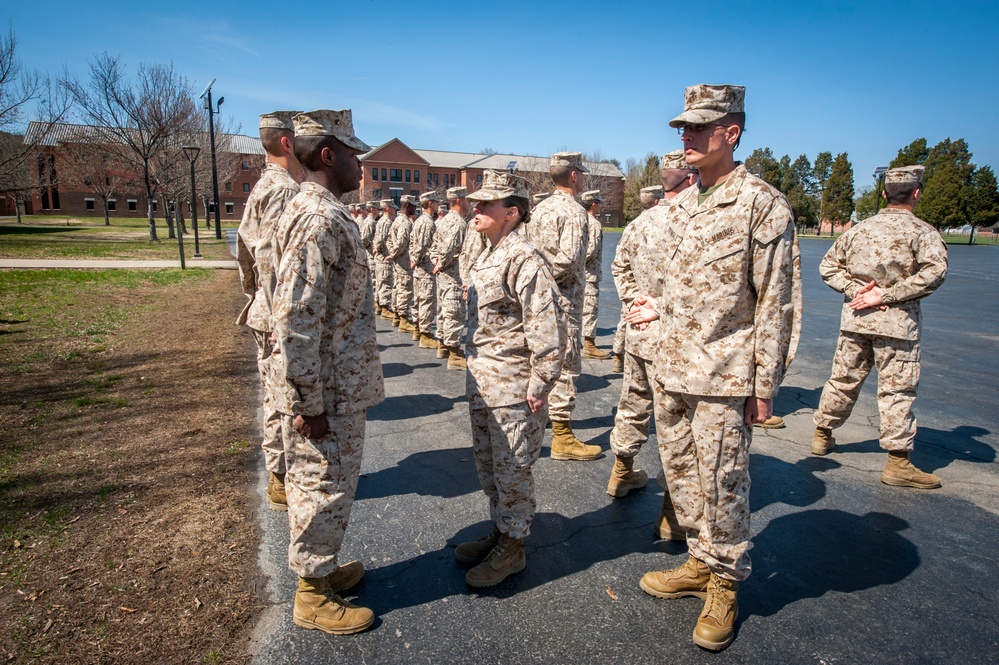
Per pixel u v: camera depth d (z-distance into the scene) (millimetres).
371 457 4598
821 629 2689
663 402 2770
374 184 81250
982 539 3469
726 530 2553
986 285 17250
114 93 29266
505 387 2859
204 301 12234
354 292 2572
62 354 7562
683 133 2566
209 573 2988
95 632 2545
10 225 42812
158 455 4418
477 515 3691
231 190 70438
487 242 3070
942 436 5059
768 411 2465
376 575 3080
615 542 3422
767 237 2369
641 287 3578
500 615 2770
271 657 2461
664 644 2592
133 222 56062
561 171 4488
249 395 5953
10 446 4523
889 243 4039
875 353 4168
